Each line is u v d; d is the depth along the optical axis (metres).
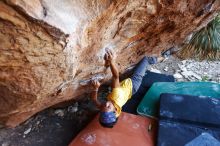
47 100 2.91
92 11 2.20
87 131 3.46
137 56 3.75
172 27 3.38
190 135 3.38
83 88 3.29
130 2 2.47
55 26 1.86
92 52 2.71
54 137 3.59
